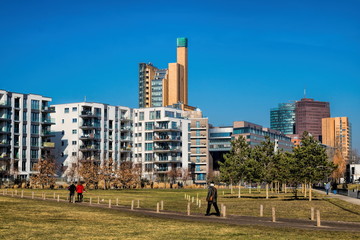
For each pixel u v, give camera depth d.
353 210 62.31
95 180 147.38
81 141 181.00
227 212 58.78
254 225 42.03
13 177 151.00
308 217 52.47
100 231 36.59
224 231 36.91
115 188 160.25
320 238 33.31
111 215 50.16
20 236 33.12
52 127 184.88
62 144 182.75
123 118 198.62
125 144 199.62
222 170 101.06
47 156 161.88
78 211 54.28
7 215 47.06
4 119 152.75
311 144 85.56
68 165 178.75
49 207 58.72
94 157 178.62
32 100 163.00
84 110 181.88
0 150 153.25
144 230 37.41
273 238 33.03
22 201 68.81
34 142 162.88
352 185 156.00
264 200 87.44
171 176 192.75
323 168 84.88
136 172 182.75
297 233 36.06
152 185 176.75
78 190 75.25
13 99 157.00
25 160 159.12
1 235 33.44
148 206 68.81
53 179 144.25
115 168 169.62
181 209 63.56
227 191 141.50
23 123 159.62
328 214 56.72
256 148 101.81
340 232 37.34
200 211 60.16
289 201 83.56
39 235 33.84
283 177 93.88
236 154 101.94
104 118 187.75
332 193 119.12
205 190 152.38
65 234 34.56
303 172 82.94
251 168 95.69
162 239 32.47
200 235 34.50
